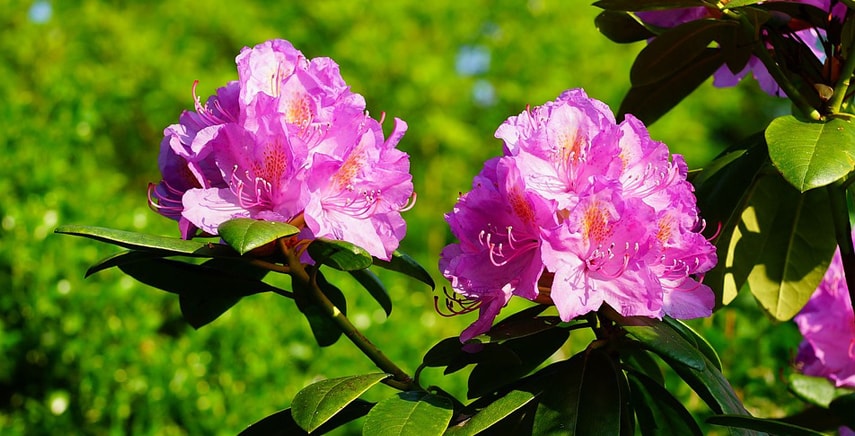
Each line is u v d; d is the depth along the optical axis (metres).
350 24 4.38
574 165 0.87
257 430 0.96
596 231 0.86
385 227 0.90
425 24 4.52
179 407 1.77
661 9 1.01
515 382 0.93
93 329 1.84
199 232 0.93
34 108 2.34
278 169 0.87
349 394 0.85
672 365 0.90
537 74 4.46
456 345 0.92
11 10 3.88
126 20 4.23
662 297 0.86
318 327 1.03
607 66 4.49
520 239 0.87
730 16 1.00
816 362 1.15
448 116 4.35
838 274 1.13
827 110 0.98
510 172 0.86
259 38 4.35
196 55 4.31
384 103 4.32
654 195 0.88
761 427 0.85
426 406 0.86
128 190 4.12
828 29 1.02
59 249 1.88
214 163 0.89
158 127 4.15
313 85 0.88
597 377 0.89
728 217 1.04
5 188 1.94
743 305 1.48
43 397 1.88
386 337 1.84
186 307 1.01
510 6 4.59
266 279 1.87
